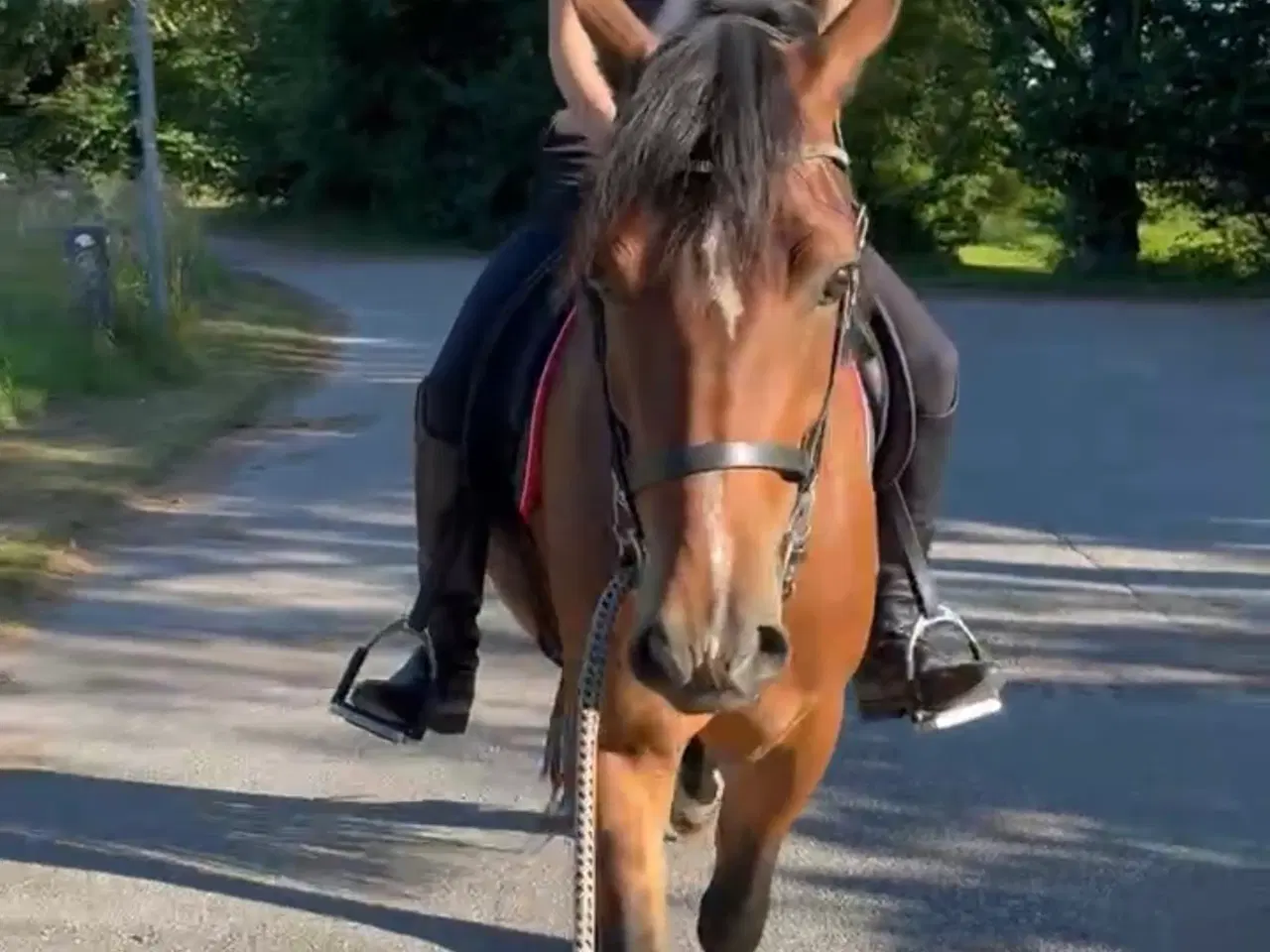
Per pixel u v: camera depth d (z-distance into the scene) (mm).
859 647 3930
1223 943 5016
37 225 20422
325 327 21406
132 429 13430
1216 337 21438
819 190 3232
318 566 9531
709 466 3074
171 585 9125
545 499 3951
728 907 4199
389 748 6738
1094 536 10047
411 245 38969
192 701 7301
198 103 47031
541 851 5785
